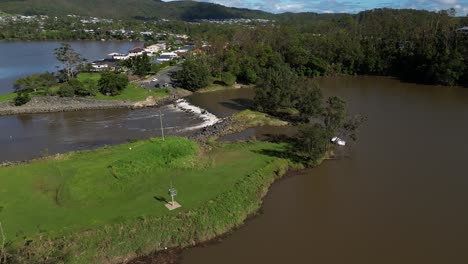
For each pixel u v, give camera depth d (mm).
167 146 65875
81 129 93812
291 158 69000
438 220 51219
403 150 75188
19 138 87938
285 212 53031
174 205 49250
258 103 104188
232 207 50781
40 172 60062
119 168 58562
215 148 73938
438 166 67812
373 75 165500
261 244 45906
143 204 49562
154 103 117125
